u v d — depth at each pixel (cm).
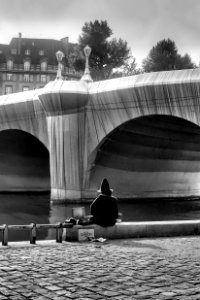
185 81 2778
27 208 3394
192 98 2808
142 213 3228
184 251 1039
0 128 4356
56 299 605
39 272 780
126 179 4088
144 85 2970
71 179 3488
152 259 929
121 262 890
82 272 786
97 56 7275
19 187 5134
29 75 10756
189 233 1362
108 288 671
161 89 2905
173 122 3522
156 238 1277
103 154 3606
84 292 646
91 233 1224
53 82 3509
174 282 715
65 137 3453
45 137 3956
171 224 1334
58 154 3503
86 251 1030
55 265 848
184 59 7775
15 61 10781
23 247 1087
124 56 7431
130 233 1284
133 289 666
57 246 1109
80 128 3447
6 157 5003
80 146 3469
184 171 4700
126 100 3152
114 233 1261
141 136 3709
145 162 4134
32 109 3950
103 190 1271
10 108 4134
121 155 3816
